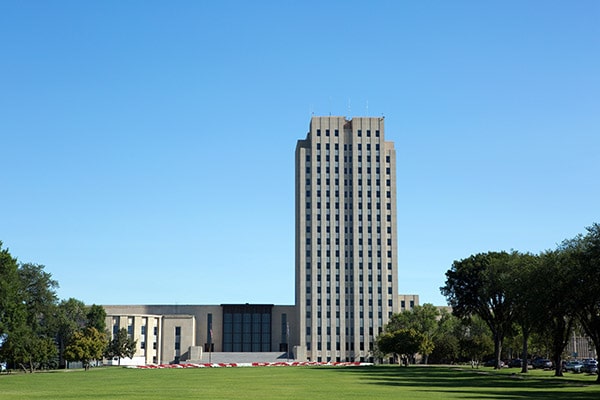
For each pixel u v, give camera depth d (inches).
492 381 3676.2
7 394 2591.0
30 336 5388.8
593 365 5068.9
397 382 3570.4
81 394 2576.3
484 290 5452.8
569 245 3848.4
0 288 4972.9
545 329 4175.7
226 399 2247.8
